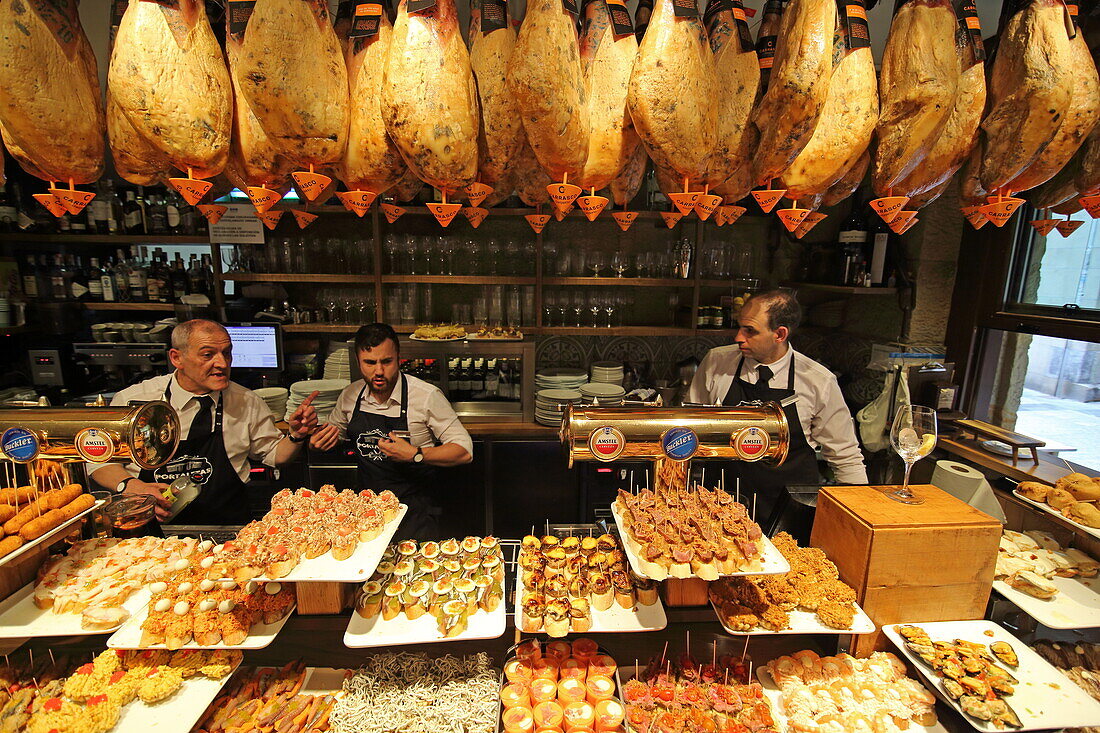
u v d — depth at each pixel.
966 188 1.40
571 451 1.20
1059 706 1.09
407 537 2.01
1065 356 2.25
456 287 3.34
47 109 1.01
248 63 0.95
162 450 1.26
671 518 1.18
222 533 1.46
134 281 2.91
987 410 2.65
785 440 1.19
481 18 1.10
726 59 1.16
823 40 0.99
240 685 1.19
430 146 1.03
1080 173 1.37
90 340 2.91
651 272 3.10
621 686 1.19
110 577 1.19
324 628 1.21
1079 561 1.39
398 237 3.17
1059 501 1.41
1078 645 1.39
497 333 2.95
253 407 2.09
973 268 2.60
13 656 1.17
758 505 2.07
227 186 1.40
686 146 1.08
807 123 1.05
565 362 3.43
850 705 1.13
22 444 1.14
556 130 1.04
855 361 3.11
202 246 3.13
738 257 3.13
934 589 1.26
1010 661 1.16
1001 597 1.39
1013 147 1.21
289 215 3.03
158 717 1.03
